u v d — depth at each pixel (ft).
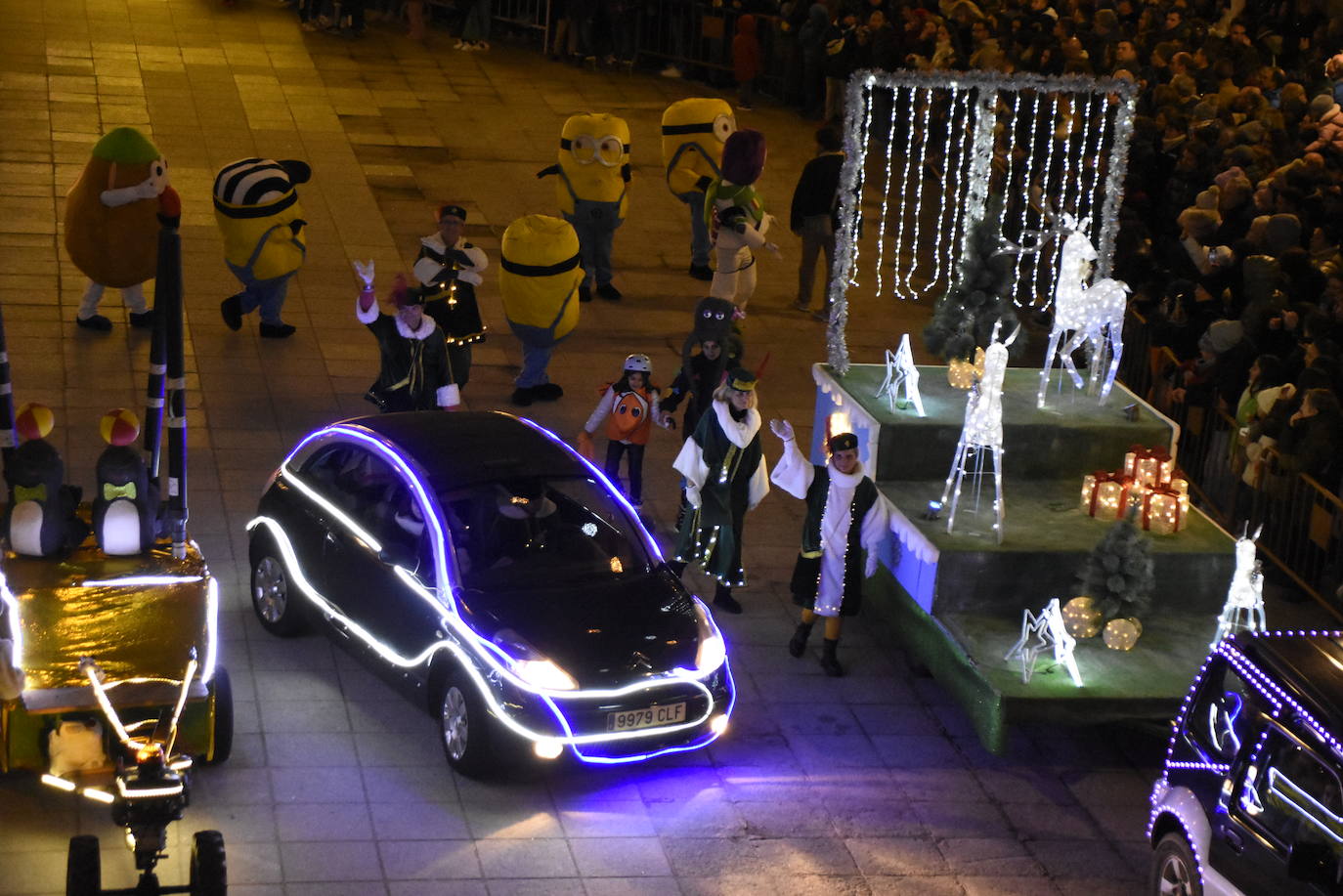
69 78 81.76
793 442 37.17
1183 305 51.67
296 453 37.55
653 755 32.45
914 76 43.57
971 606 37.14
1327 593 42.29
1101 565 36.27
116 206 50.83
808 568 37.09
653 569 34.53
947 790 33.73
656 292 63.16
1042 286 62.54
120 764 26.73
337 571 35.14
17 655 28.45
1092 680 34.65
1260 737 27.04
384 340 43.11
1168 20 80.23
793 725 35.58
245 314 54.80
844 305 44.19
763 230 57.62
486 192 72.28
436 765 32.71
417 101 85.35
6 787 30.42
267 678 35.29
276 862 29.14
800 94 90.79
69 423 46.29
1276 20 84.02
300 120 79.66
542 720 31.07
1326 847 24.64
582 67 95.45
